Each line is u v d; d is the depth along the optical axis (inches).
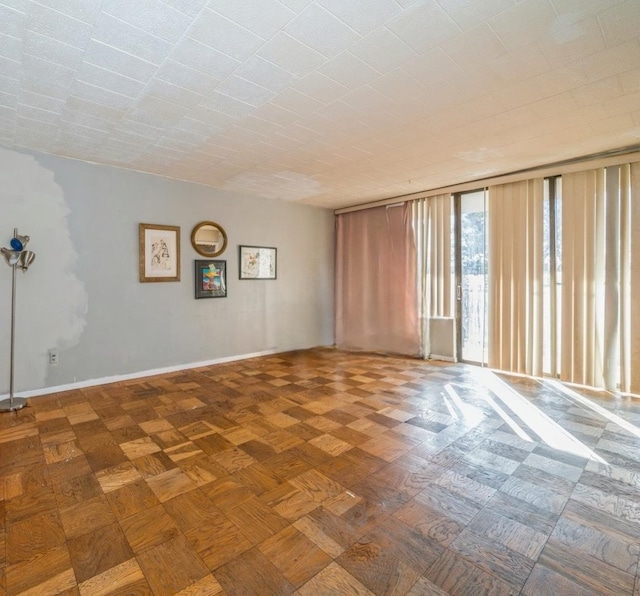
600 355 146.6
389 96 96.7
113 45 76.2
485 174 167.8
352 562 58.9
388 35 73.0
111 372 158.6
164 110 105.1
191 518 69.5
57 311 144.5
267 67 84.0
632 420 115.3
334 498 75.9
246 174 167.3
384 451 96.2
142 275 165.0
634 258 136.5
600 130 118.1
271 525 67.6
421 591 53.4
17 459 91.7
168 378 165.8
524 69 84.4
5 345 134.0
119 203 158.4
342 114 107.3
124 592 53.0
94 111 105.7
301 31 72.0
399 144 130.3
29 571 56.6
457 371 176.9
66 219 145.4
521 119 110.1
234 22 69.5
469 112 105.7
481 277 184.7
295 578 55.7
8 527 66.5
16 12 66.4
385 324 222.1
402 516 70.2
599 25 69.8
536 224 161.2
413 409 126.5
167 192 172.6
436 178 174.1
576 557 59.7
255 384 156.9
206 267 187.5
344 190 197.0
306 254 234.5
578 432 107.2
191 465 89.0
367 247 230.7
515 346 170.2
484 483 81.3
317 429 110.1
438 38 73.9
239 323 202.7
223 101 99.7
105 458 92.3
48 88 93.1
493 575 56.2
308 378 166.2
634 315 137.3
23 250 128.6
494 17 67.9
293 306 228.4
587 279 147.8
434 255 199.3
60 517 69.5
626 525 67.5
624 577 55.7
